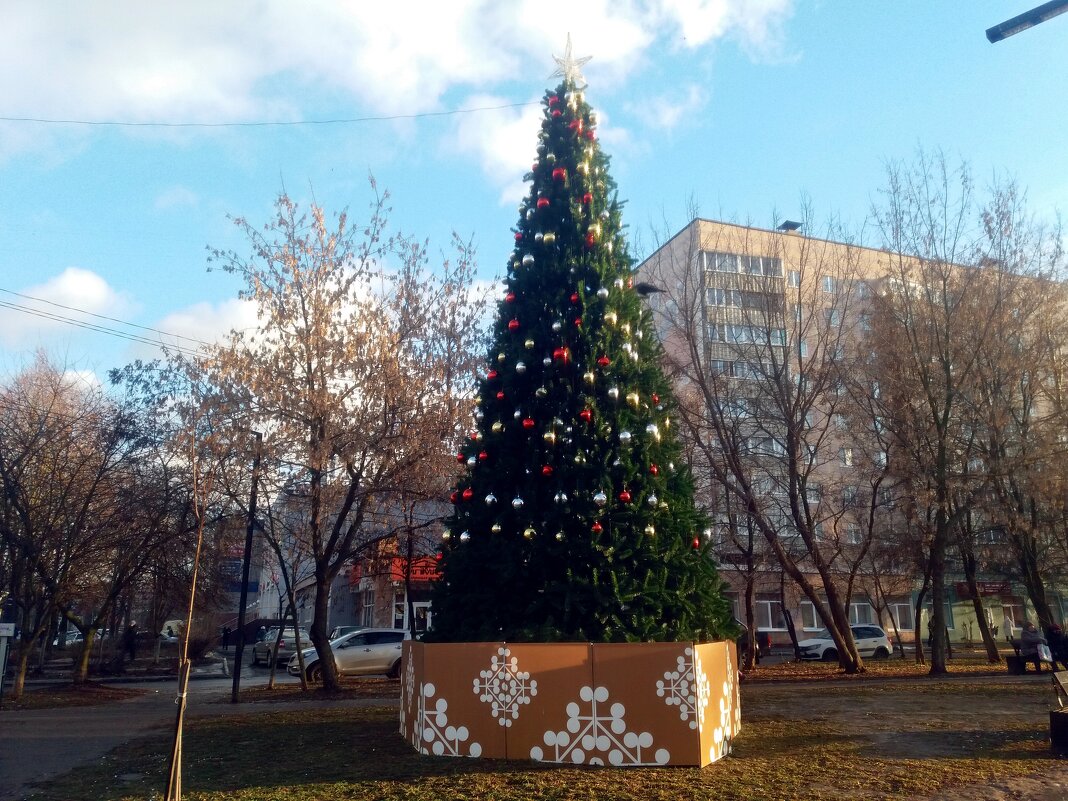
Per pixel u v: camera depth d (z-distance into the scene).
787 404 23.98
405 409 19.00
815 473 31.03
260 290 19.00
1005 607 48.69
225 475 18.58
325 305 19.20
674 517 10.45
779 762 9.00
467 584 10.53
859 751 9.73
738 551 28.88
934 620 23.25
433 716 9.28
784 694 17.19
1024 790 7.89
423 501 19.94
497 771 8.30
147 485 21.47
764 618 45.91
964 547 26.59
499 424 10.78
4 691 20.83
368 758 9.36
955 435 23.94
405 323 20.00
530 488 10.34
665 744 8.57
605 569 9.74
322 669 19.89
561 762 8.68
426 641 10.69
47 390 22.00
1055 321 24.08
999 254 24.06
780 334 25.05
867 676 23.00
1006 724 11.96
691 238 24.77
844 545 29.28
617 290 11.36
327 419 18.58
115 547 22.02
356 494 19.48
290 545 22.16
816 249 26.61
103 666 31.94
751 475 25.89
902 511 26.53
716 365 25.38
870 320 25.31
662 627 9.62
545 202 11.62
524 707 8.90
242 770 9.10
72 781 9.01
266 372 18.39
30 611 21.34
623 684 8.70
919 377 23.58
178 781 6.52
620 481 10.20
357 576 26.19
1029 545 25.84
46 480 20.91
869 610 47.62
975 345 23.16
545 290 11.34
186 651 6.86
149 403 21.80
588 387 10.61
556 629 9.47
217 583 28.42
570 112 12.43
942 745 10.21
